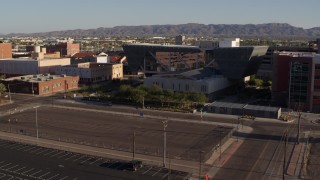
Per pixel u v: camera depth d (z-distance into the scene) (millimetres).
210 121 128125
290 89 151125
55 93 182750
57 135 108562
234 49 184125
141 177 77250
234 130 116375
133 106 151625
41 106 150000
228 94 187875
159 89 157250
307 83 147375
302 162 87938
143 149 96375
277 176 79438
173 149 96500
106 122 124875
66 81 197000
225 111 140750
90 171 80375
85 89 191250
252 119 132375
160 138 106688
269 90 193500
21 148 95625
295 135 111812
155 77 174375
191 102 151375
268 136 110375
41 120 126188
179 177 77625
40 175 77750
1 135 107625
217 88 174125
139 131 113875
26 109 144250
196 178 77438
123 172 80000
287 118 133000
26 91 181000
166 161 87500
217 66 196625
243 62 184000
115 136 108188
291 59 148875
